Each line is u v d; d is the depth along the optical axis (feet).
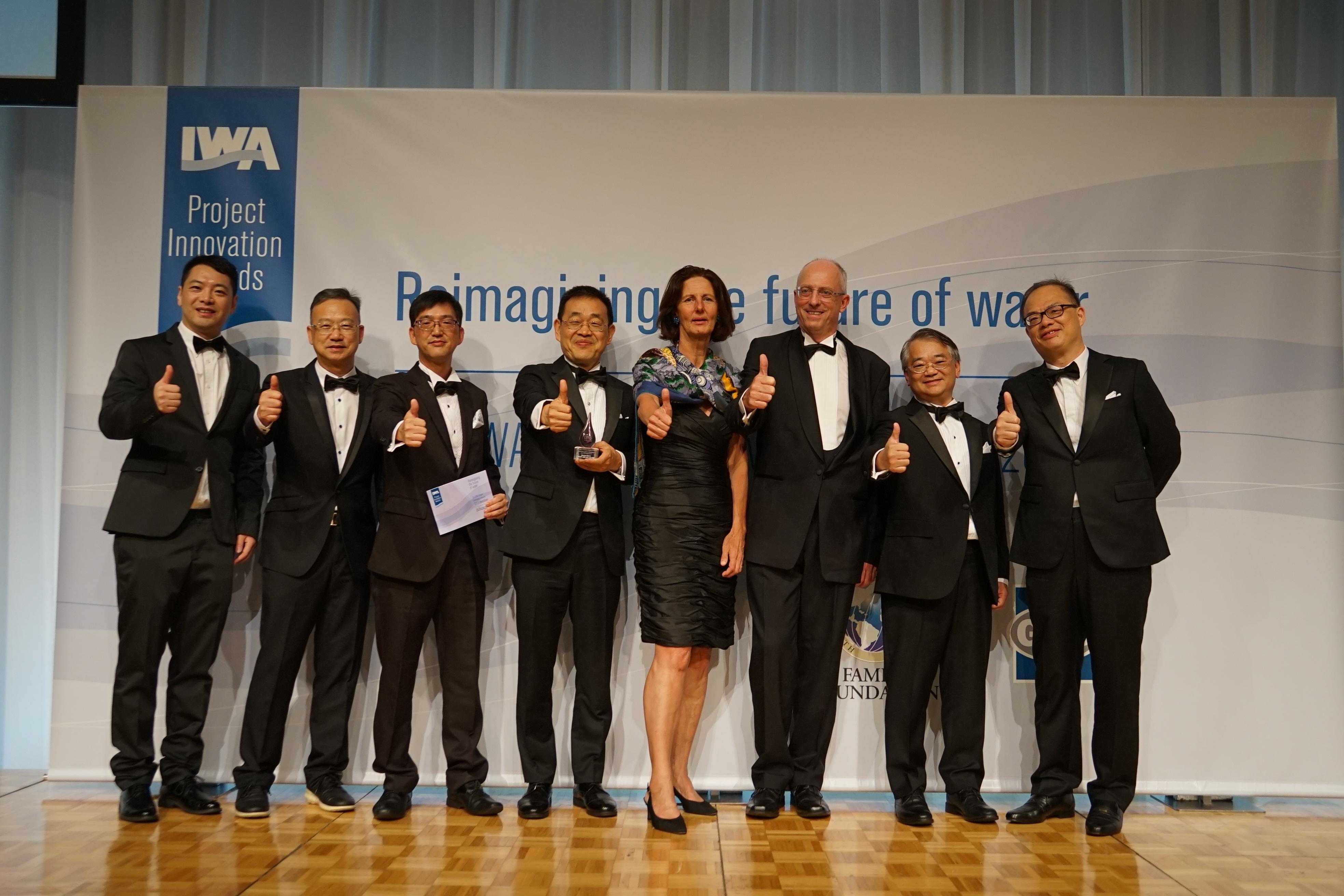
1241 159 11.64
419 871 8.33
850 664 11.28
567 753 11.22
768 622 10.22
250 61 13.35
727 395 10.09
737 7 13.32
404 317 11.61
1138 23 13.35
